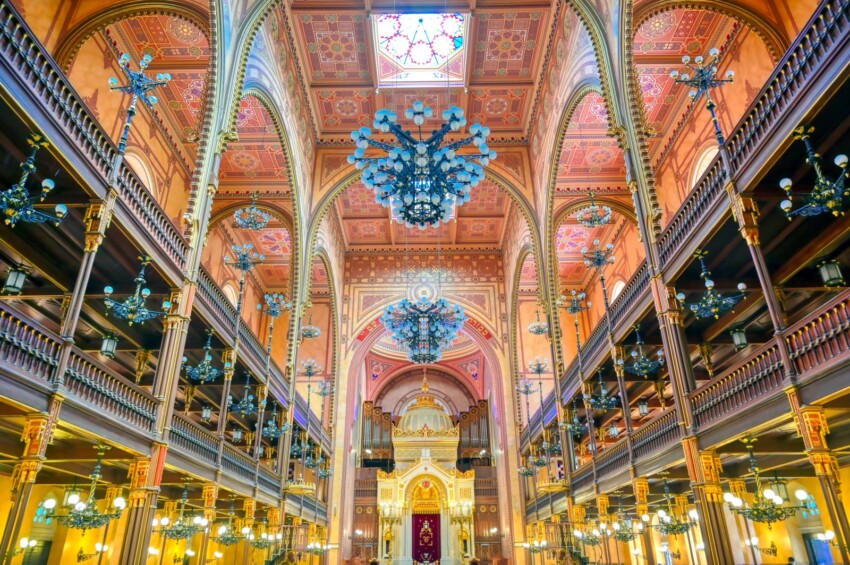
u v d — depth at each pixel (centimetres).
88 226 902
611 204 2295
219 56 1328
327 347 2927
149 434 1034
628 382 1775
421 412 3841
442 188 1229
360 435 3812
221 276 2522
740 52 1636
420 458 3522
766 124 879
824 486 731
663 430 1212
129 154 1742
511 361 2916
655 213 1266
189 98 1884
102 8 1368
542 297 2166
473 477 3372
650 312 1345
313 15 1842
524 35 1969
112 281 1220
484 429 3869
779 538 1603
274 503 1880
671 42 1734
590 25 1480
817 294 1320
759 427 885
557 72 1900
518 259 2744
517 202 2316
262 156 2220
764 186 951
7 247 1095
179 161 2053
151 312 1050
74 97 855
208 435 1333
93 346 1511
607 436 2455
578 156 2247
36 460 740
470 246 3189
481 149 1237
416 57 2152
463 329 3030
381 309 3059
